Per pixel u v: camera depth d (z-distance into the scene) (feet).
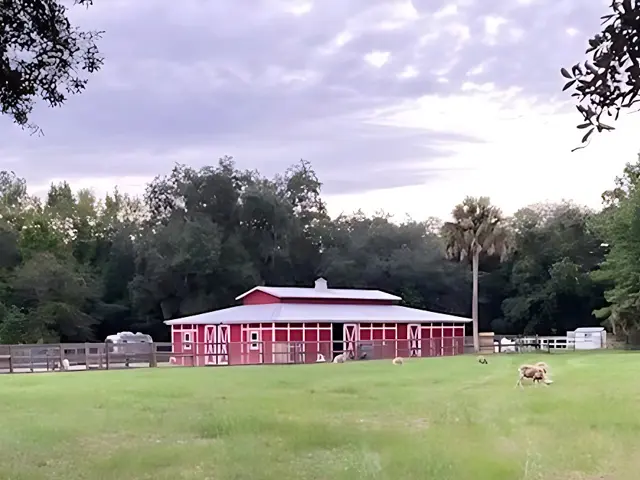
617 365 108.17
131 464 37.06
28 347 125.49
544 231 233.35
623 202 181.78
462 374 95.45
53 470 36.29
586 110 16.58
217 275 213.66
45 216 235.20
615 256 183.01
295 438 43.39
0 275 201.16
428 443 41.27
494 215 190.29
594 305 225.56
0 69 27.81
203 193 227.20
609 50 16.17
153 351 137.39
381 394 68.90
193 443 42.75
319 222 245.24
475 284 184.14
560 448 39.96
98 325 213.87
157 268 209.56
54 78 29.17
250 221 227.61
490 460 36.55
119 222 240.32
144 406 59.93
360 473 34.35
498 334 236.02
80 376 101.86
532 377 77.00
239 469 35.81
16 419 52.42
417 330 170.91
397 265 236.43
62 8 28.27
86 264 223.51
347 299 173.68
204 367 124.67
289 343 146.00
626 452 39.27
